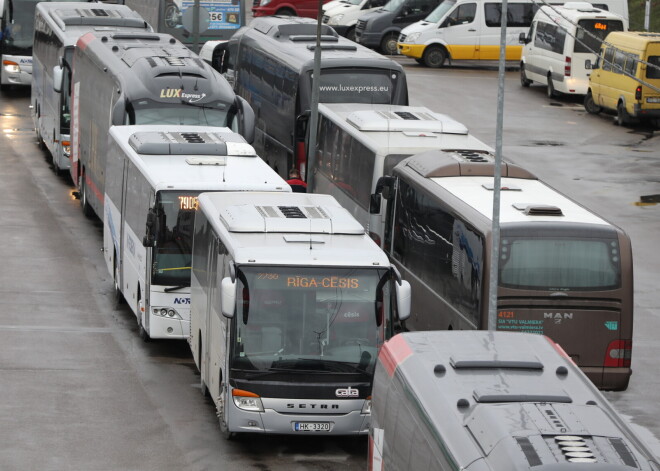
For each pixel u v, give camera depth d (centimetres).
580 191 8325
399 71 7638
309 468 4059
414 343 3234
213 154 5534
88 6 9156
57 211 7719
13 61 11275
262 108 8550
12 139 9762
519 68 13925
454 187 5044
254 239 4241
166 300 5100
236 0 11006
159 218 5056
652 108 10488
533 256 4397
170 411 4547
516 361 3022
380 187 5788
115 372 4956
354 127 6366
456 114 10869
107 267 6397
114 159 6112
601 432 2578
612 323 4431
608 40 11038
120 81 6725
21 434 4216
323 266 4134
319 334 4109
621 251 4412
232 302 4000
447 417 2767
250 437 4328
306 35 8550
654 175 8912
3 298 5906
